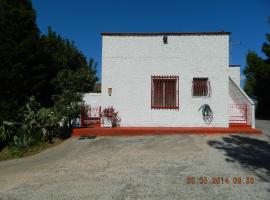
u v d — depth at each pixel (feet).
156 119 49.26
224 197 20.93
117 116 49.44
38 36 59.82
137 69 49.47
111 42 49.65
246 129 46.11
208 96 48.85
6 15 55.26
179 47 49.19
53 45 84.23
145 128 47.29
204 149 35.83
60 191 23.32
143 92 49.37
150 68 49.34
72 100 49.29
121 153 35.27
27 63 54.29
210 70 48.75
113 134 45.70
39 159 36.73
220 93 48.65
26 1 62.28
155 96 49.37
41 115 45.88
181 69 49.08
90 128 47.29
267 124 66.18
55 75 63.87
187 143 39.42
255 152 34.14
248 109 50.47
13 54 52.21
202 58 48.88
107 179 25.66
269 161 30.22
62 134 46.42
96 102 56.95
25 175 28.91
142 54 49.42
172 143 39.73
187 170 27.43
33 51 55.72
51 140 45.57
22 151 42.27
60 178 26.81
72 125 49.55
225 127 48.44
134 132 45.65
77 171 28.76
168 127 48.70
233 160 30.68
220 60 48.67
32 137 44.93
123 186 23.71
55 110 47.34
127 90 49.47
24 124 45.21
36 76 55.52
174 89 49.32
